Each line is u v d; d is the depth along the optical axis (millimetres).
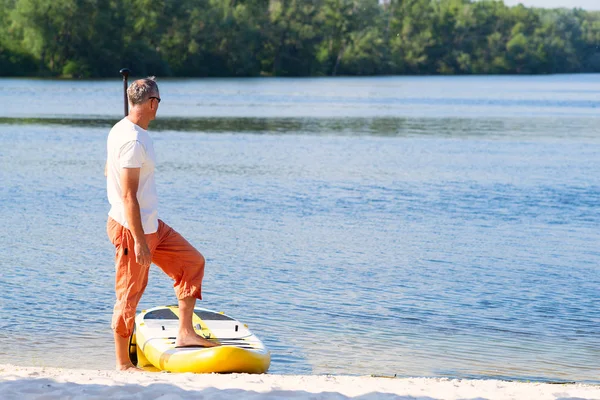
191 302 13508
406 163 50062
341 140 64812
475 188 40031
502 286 21734
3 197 34844
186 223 30250
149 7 196000
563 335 17312
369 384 11742
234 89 160375
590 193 38656
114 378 11539
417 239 28078
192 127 75188
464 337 17047
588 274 23266
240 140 63781
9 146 55281
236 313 18672
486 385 11984
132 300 12758
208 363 12852
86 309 18641
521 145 61875
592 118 92500
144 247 12289
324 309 19141
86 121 77938
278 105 112875
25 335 16484
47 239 26703
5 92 129000
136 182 12195
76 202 33875
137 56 187125
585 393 11508
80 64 179250
